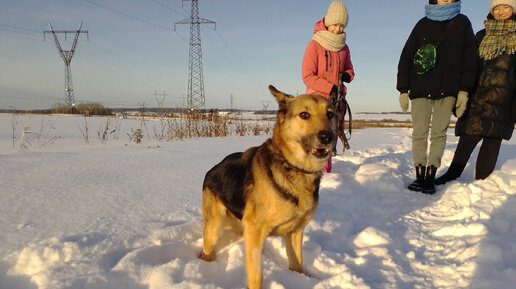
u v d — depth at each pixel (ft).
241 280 8.98
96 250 9.16
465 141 16.80
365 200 15.39
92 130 51.19
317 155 8.90
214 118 54.54
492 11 15.90
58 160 22.13
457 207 14.03
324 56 17.56
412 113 16.87
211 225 10.16
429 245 10.91
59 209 12.41
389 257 9.87
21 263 8.58
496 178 16.35
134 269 8.41
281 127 9.46
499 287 8.07
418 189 16.74
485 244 9.75
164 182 17.25
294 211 8.87
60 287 7.32
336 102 17.28
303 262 9.96
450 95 15.44
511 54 15.38
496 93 15.57
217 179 10.32
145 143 35.96
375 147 37.22
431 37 15.69
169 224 11.53
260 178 8.87
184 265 8.91
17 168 18.93
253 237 8.73
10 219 11.18
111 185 16.16
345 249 10.89
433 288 8.41
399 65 17.07
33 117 68.54
